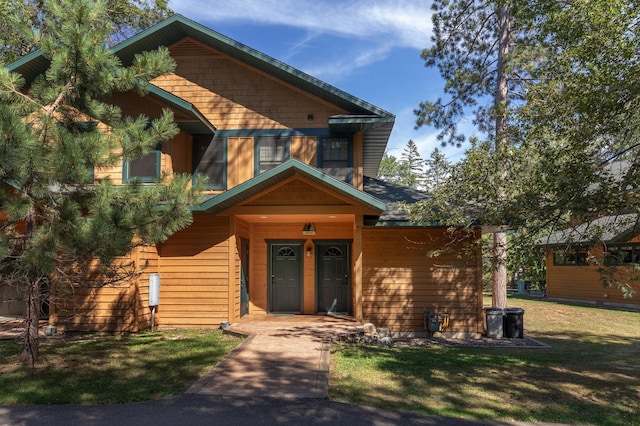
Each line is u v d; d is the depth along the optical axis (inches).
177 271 472.1
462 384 284.4
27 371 287.7
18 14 623.5
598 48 282.5
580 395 265.7
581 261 921.5
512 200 313.6
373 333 443.2
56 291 323.3
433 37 697.6
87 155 272.8
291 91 511.8
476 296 475.8
